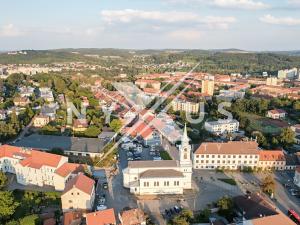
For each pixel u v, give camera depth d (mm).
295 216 141625
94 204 155500
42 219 135375
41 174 172625
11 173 189875
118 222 136250
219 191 171250
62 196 144875
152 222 140625
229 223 137125
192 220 140125
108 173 191875
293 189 174875
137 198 162500
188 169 170750
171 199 162000
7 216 136125
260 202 141250
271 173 197625
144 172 168500
